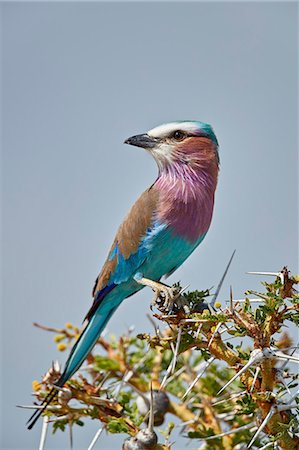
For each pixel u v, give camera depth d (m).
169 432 9.18
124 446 8.66
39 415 9.88
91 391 9.80
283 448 7.96
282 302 7.73
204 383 10.53
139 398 10.30
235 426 10.11
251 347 9.67
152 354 11.02
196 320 8.34
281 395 8.24
